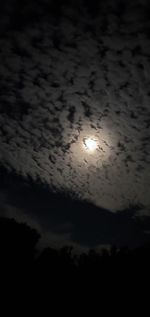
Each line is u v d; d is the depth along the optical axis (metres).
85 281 5.17
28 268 6.01
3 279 5.52
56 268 5.84
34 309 4.87
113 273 4.97
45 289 5.28
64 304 4.83
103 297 4.59
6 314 4.71
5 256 6.23
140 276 4.65
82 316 4.44
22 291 5.30
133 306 4.20
